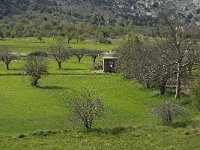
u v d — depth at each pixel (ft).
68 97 231.30
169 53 248.52
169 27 252.83
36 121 170.71
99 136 126.21
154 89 262.06
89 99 143.43
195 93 192.13
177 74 233.76
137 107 205.77
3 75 320.70
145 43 398.62
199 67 271.28
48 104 210.38
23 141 121.49
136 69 278.67
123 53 339.36
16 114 185.06
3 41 644.69
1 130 152.87
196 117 164.25
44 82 291.38
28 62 304.71
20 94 240.53
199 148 111.55
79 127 142.00
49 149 113.70
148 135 125.49
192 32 246.06
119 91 256.73
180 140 118.93
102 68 387.14
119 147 114.93
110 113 186.50
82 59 496.23
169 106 152.15
